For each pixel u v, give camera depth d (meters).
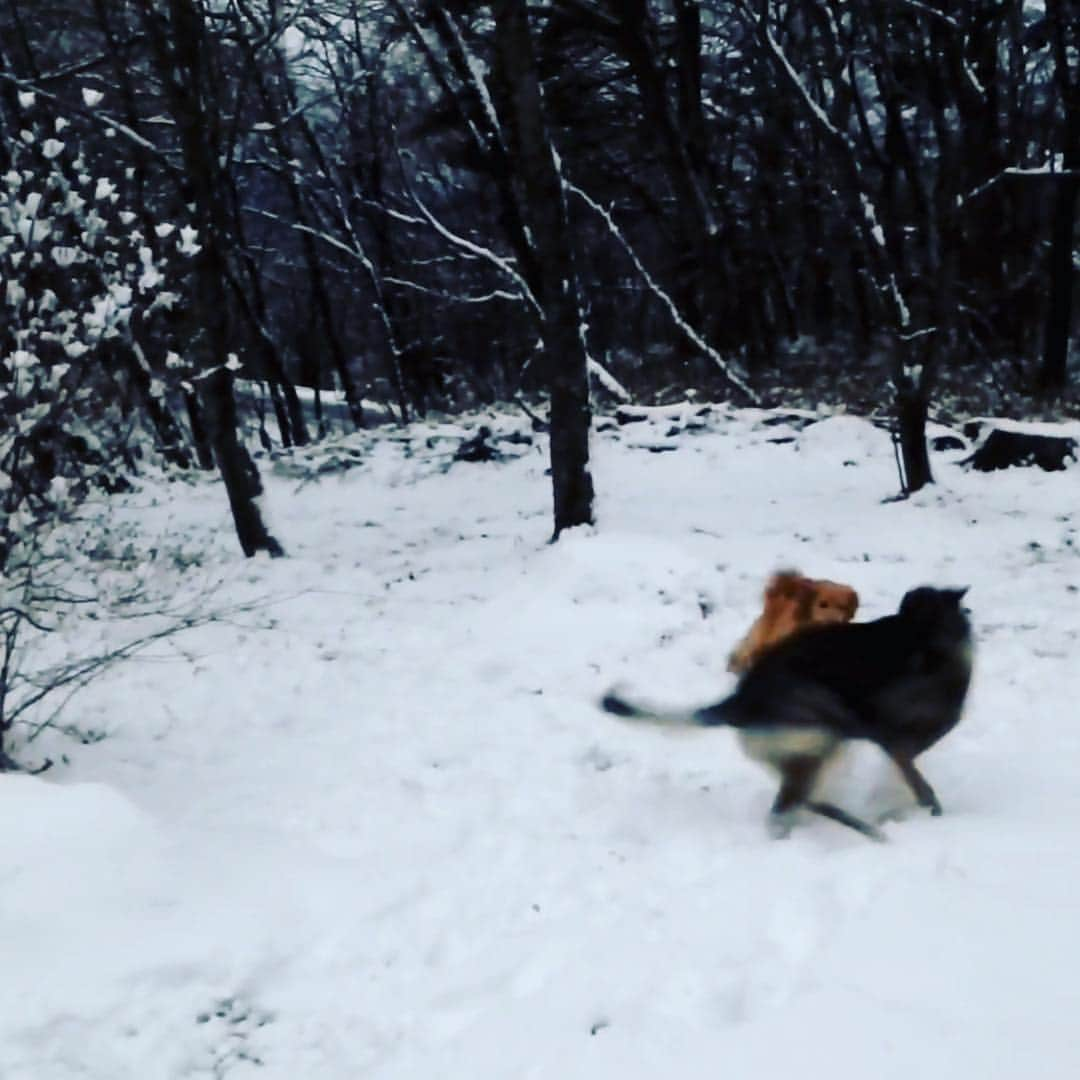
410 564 13.16
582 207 32.09
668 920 4.87
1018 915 4.38
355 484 19.28
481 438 19.78
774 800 6.43
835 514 14.20
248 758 7.65
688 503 15.41
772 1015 3.96
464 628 10.41
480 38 22.58
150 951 4.80
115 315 7.23
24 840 5.43
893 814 6.02
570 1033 4.08
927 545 12.29
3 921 4.97
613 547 11.80
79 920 5.01
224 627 10.95
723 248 26.47
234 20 15.28
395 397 38.34
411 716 8.34
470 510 16.55
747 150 34.47
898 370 14.87
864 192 15.02
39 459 7.35
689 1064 3.76
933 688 5.96
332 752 7.67
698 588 10.98
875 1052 3.63
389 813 6.54
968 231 25.33
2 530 6.94
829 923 4.61
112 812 5.75
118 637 10.57
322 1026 4.39
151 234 13.27
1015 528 12.76
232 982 4.67
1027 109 27.19
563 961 4.63
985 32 22.39
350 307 42.66
